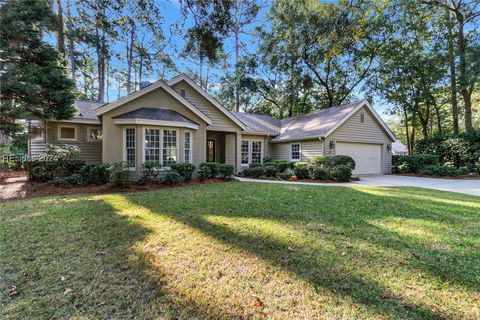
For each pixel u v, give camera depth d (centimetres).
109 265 297
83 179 879
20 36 862
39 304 230
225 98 2550
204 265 293
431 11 1734
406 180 1273
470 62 1598
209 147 1576
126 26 1880
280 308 221
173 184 913
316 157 1301
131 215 486
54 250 337
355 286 248
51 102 938
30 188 820
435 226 418
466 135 1616
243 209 517
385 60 2014
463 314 208
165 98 1073
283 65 2170
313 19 1786
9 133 898
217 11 645
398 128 3294
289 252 321
